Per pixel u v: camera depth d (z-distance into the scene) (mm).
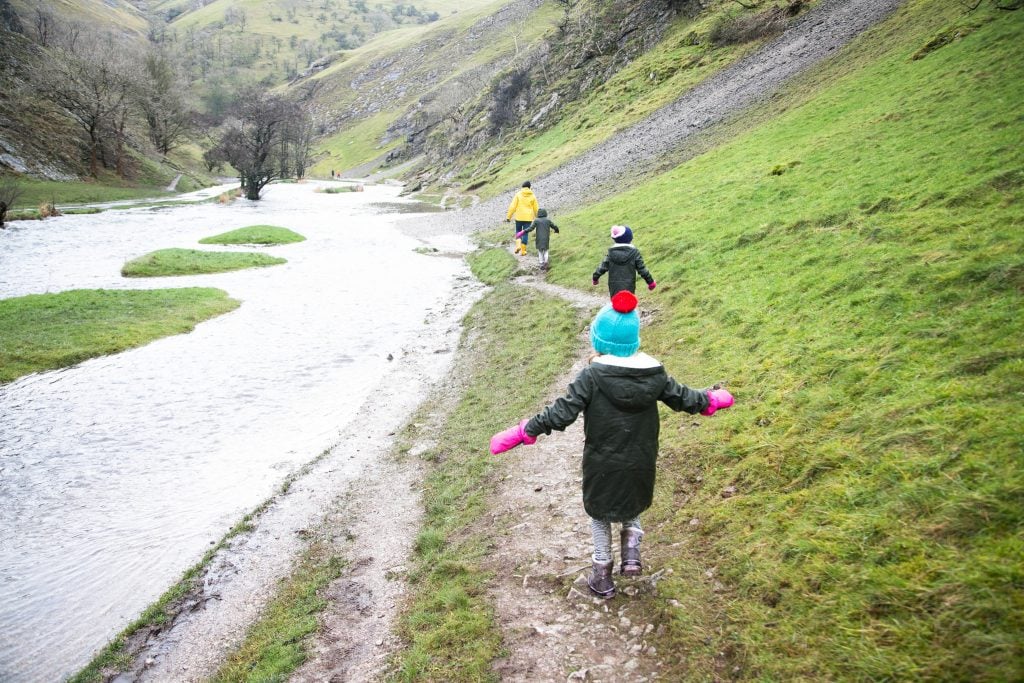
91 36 121125
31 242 34219
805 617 3943
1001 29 19938
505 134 85125
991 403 4895
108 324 17844
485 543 6688
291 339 17250
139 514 8953
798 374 7191
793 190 15805
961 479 4270
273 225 43312
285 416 12320
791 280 10289
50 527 8656
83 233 38625
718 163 24625
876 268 8875
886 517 4316
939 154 12773
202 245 33875
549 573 5656
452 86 168000
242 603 6965
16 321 17734
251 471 10141
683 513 5820
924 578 3682
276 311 20219
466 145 98250
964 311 6602
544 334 14055
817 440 5770
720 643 4133
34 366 14859
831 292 9016
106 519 8836
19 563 7914
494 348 14578
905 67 23250
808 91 30047
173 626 6680
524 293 18188
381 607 6188
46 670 6230
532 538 6449
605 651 4477
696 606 4562
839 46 34812
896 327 7031
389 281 24203
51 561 7941
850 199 12781
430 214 50812
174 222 46375
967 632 3236
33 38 104625
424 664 4891
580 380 4281
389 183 125875
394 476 9594
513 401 11023
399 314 19453
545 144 64375
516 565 5988
